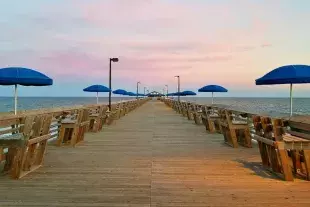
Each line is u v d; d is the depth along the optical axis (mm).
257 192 4227
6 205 3674
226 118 8469
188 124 14844
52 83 7648
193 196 4047
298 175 5094
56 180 4789
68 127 8305
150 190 4301
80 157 6723
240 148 7980
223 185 4559
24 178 4891
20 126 6777
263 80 6715
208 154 7121
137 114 23219
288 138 5086
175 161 6301
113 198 3947
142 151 7512
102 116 12570
